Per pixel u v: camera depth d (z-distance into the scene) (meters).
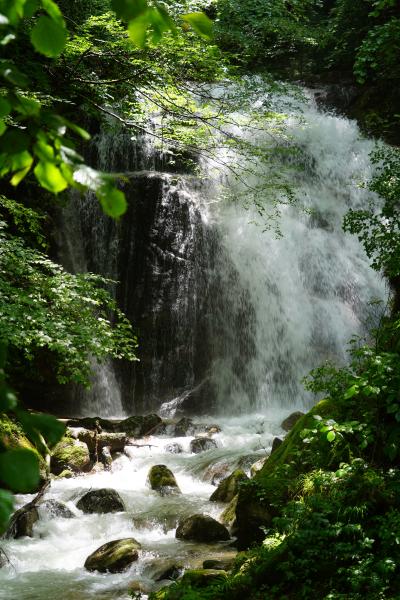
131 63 9.81
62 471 10.73
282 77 23.41
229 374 17.20
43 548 7.93
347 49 23.03
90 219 18.27
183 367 17.19
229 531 8.02
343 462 7.09
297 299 17.61
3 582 7.01
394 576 5.38
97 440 11.68
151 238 17.77
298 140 19.88
